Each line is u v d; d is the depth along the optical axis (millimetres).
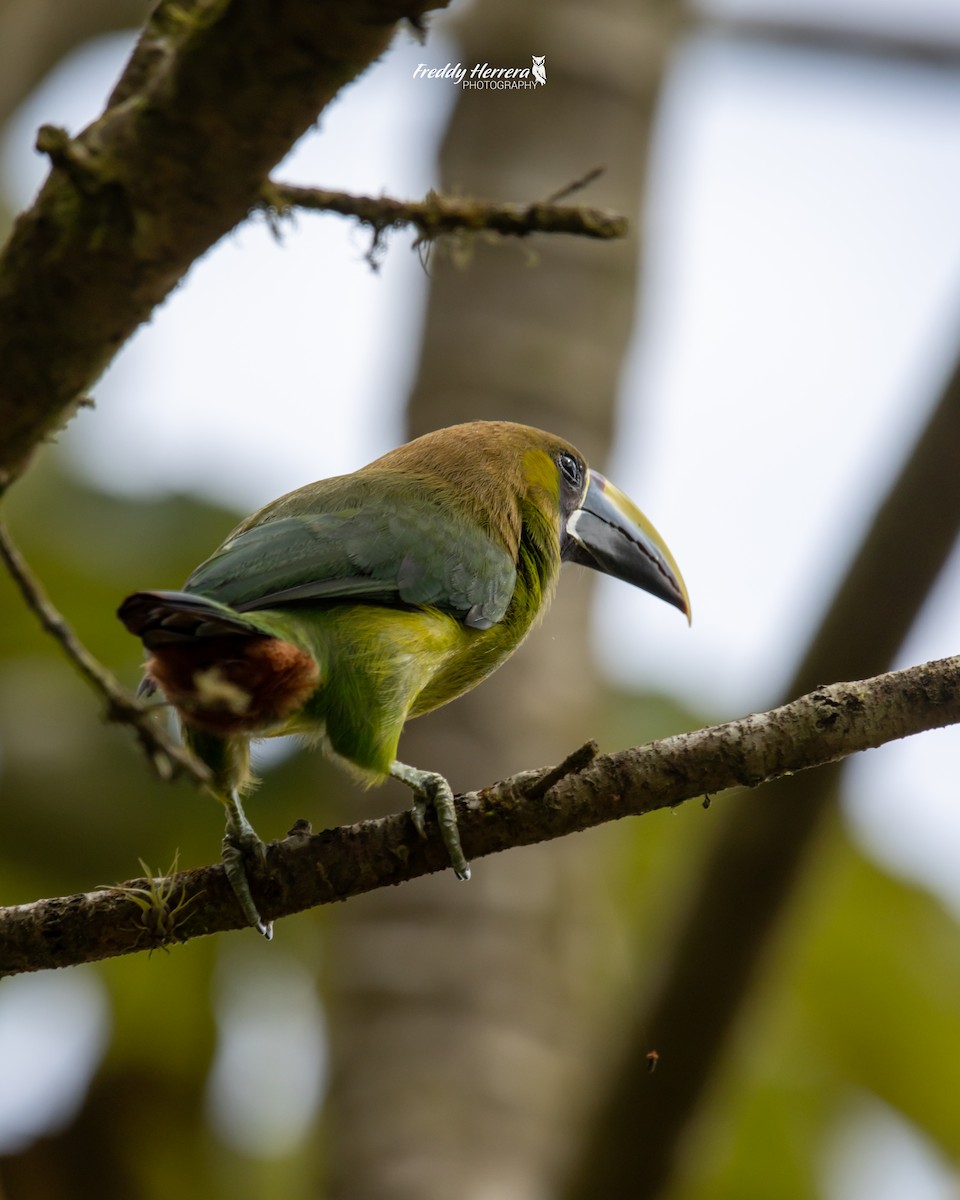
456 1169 10500
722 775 6750
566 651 12828
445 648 8867
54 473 13625
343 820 12211
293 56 5543
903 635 9695
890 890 13445
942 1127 13141
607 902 12883
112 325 6281
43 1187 12367
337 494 9133
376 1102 10844
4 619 13281
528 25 14547
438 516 9062
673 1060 9906
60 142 5867
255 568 8219
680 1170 10219
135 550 13539
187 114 5762
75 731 12945
